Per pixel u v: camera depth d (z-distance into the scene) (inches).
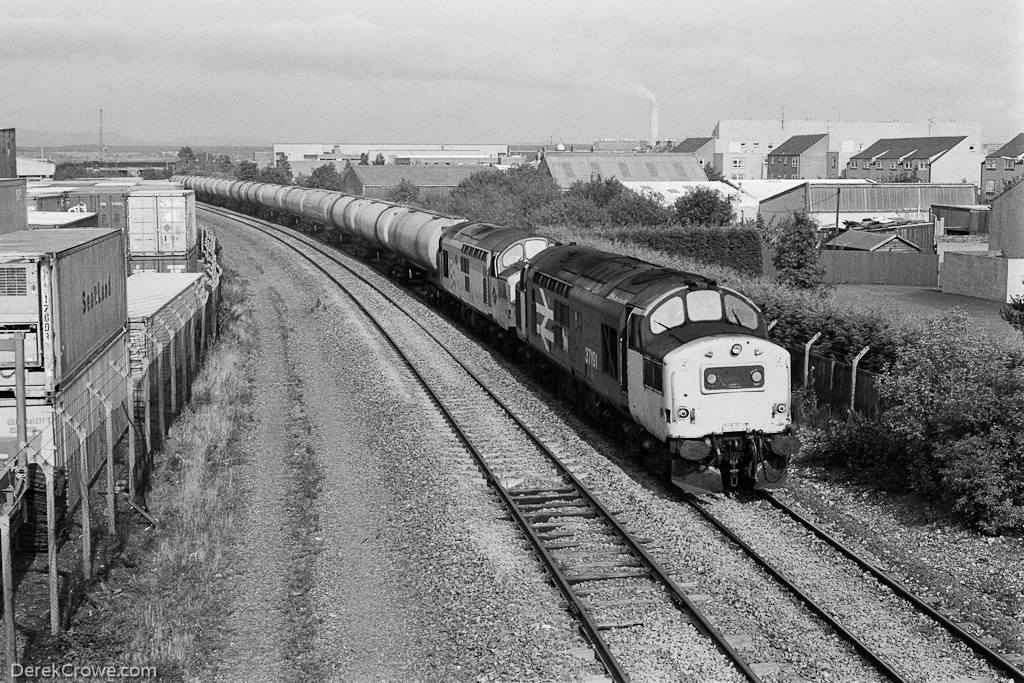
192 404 992.9
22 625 524.4
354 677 472.7
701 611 522.3
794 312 990.4
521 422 896.3
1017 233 1791.3
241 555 626.2
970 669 459.8
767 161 5787.4
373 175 4106.8
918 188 3304.6
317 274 1941.4
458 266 1393.9
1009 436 630.5
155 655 496.1
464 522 663.8
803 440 844.6
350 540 647.8
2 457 573.9
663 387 687.1
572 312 907.4
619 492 718.5
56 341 622.8
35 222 1174.3
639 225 2347.4
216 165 6230.3
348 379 1102.4
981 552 599.5
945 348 707.4
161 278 1326.3
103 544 628.4
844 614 517.0
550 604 536.4
